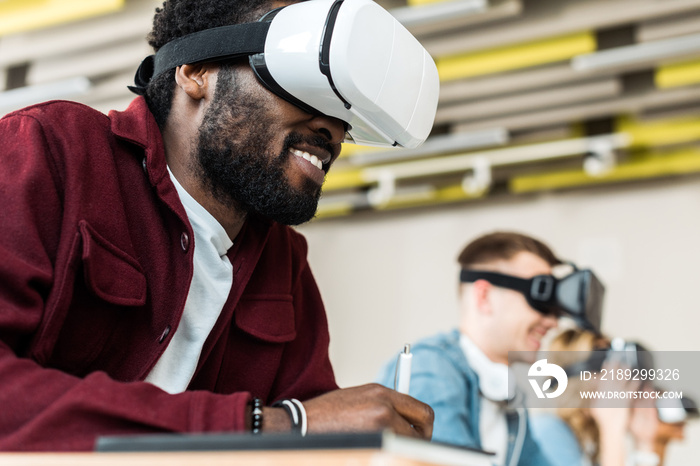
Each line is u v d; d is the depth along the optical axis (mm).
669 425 1849
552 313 1919
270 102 875
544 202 5078
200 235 897
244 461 455
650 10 3621
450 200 5312
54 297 725
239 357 949
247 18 917
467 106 4445
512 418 1729
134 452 494
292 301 1028
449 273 5207
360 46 835
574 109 4398
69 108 837
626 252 4793
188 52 905
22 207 730
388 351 5223
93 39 3941
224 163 884
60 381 630
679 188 4805
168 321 828
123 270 794
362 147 4773
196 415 609
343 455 435
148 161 854
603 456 1773
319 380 1029
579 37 3893
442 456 490
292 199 896
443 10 3457
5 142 781
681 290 4629
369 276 5418
